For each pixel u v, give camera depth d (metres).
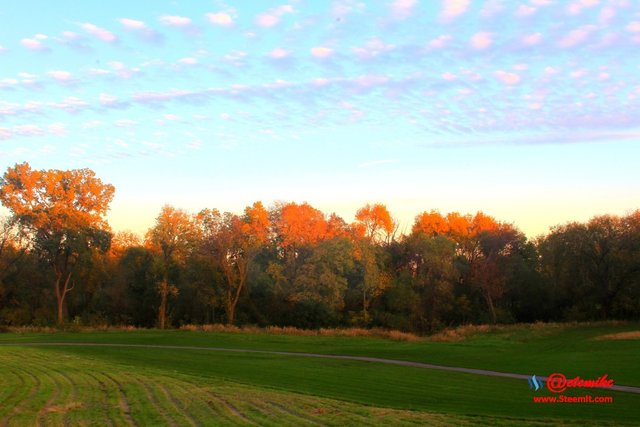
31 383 23.11
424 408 18.17
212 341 48.84
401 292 65.44
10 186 66.69
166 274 68.12
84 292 75.69
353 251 66.19
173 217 68.19
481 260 74.25
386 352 41.19
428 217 87.88
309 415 16.47
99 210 71.19
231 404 18.33
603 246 66.88
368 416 16.30
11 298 70.06
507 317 67.81
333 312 64.75
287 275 72.19
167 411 17.19
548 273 74.06
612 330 53.59
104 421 15.92
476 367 31.86
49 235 66.69
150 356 36.69
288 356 38.19
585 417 16.52
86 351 39.38
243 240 68.06
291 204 79.31
